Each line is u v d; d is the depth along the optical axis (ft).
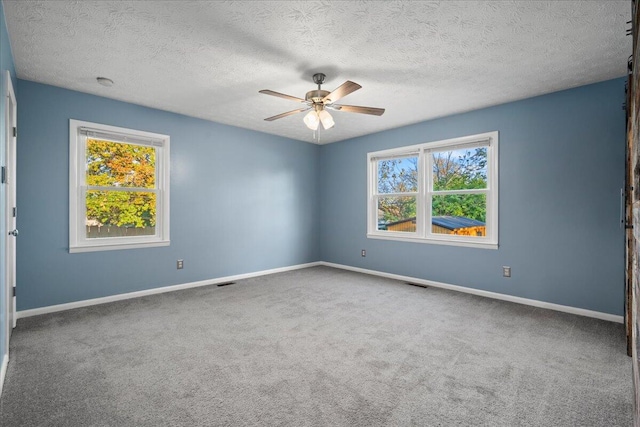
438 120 14.16
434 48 8.16
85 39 7.80
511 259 12.07
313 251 19.44
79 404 5.71
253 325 9.52
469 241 13.29
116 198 12.34
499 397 5.95
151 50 8.33
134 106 12.50
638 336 2.65
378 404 5.73
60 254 10.93
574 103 10.65
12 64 8.68
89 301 11.48
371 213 17.10
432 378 6.60
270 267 17.22
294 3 6.38
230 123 15.25
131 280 12.51
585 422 5.27
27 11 6.68
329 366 7.09
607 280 10.08
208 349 7.91
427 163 14.76
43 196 10.60
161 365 7.11
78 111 11.23
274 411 5.53
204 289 13.75
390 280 15.40
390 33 7.48
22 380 6.46
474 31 7.39
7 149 7.49
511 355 7.63
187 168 14.07
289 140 18.13
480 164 13.16
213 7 6.54
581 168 10.53
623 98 9.81
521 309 11.09
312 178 19.38
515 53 8.41
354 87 8.26
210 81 10.29
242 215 16.05
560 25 7.13
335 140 18.67
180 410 5.55
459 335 8.81
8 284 7.85
